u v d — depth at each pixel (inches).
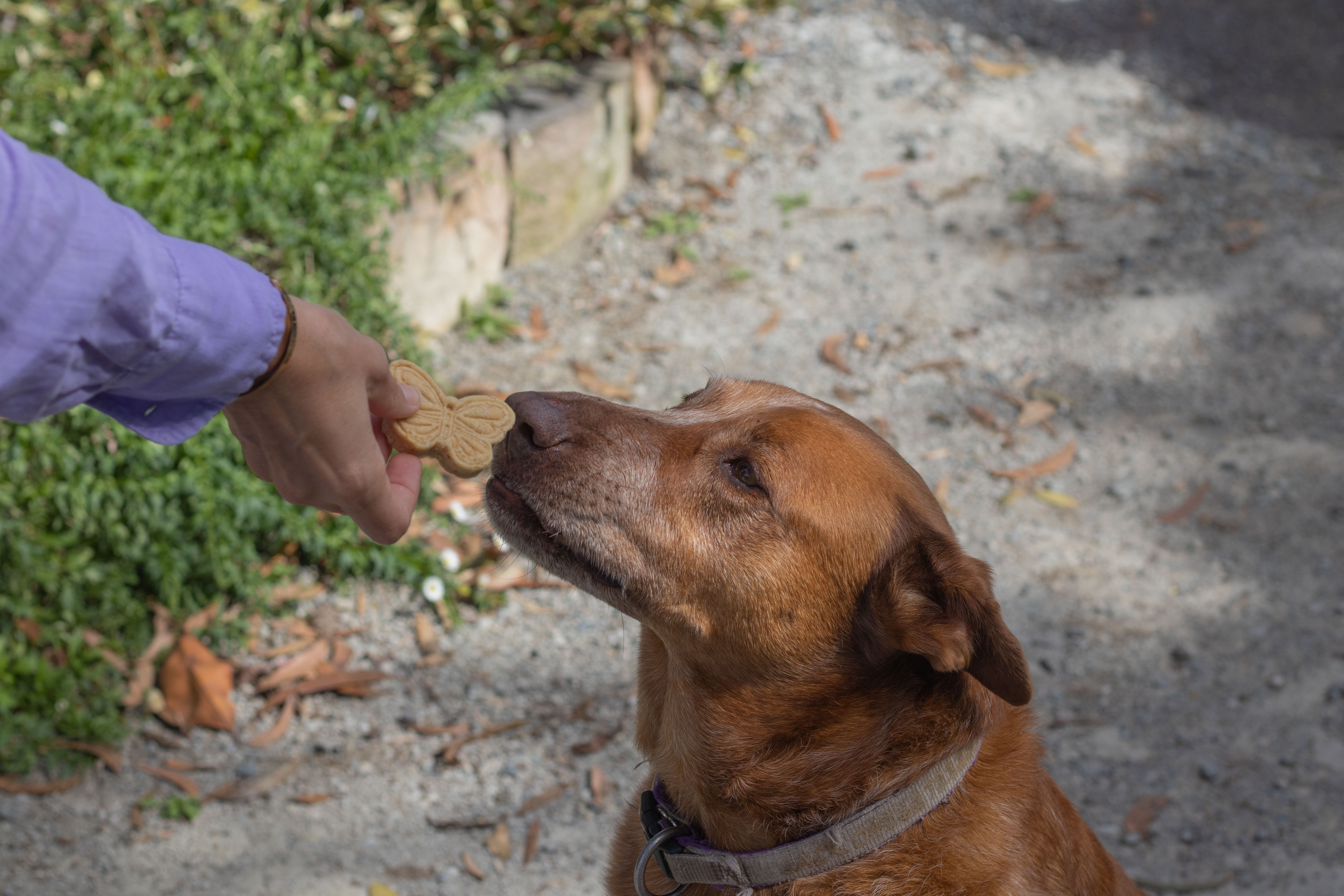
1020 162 274.4
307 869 131.0
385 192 183.2
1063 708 160.2
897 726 89.4
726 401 103.3
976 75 301.6
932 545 87.7
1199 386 221.0
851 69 297.6
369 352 62.2
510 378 205.9
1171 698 161.6
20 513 144.3
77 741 139.4
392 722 150.3
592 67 243.1
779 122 277.4
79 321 47.8
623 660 163.5
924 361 222.5
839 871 87.7
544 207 229.0
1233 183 274.7
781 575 90.6
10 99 173.3
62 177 47.1
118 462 147.6
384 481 65.6
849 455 93.3
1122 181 272.8
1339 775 149.8
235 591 157.4
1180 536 189.6
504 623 166.4
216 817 135.6
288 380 57.4
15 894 123.3
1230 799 147.3
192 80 190.7
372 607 164.4
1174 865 139.6
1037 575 181.5
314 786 140.9
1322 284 245.6
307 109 186.4
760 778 92.6
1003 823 88.9
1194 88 307.6
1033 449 205.6
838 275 240.1
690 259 239.5
